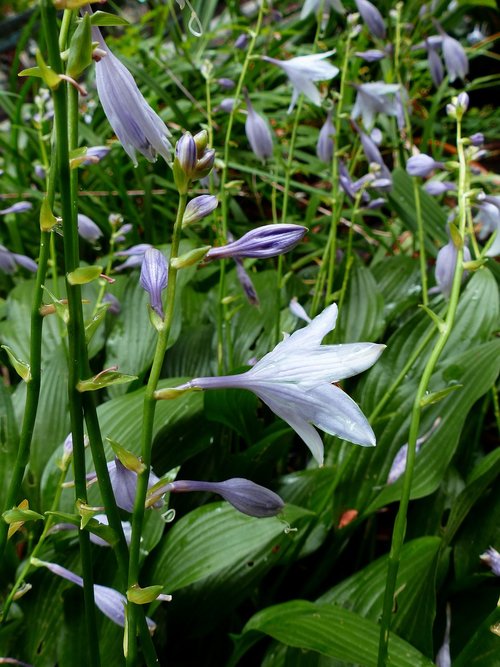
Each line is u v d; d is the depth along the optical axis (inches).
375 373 26.2
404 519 17.0
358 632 18.4
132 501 15.8
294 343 15.0
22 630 20.5
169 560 20.2
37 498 22.0
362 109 30.1
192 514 20.7
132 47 54.9
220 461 24.9
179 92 54.7
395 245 40.6
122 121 14.7
